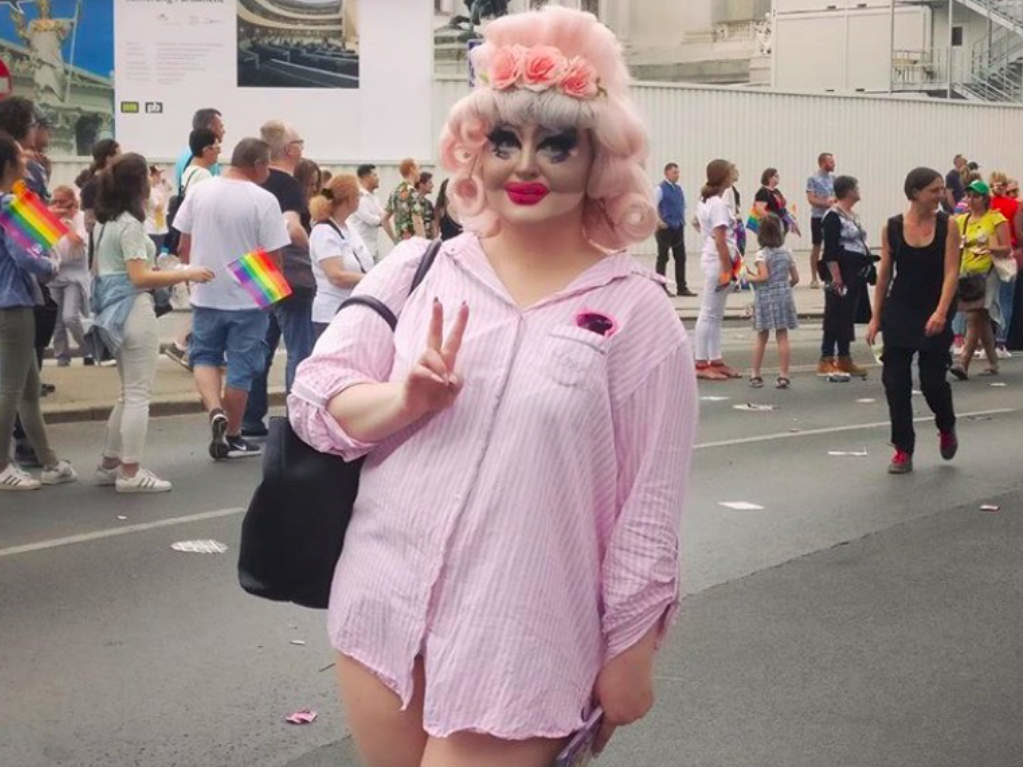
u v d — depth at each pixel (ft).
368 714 10.09
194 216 34.96
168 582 24.71
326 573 10.30
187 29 90.79
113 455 32.40
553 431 9.66
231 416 36.06
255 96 92.07
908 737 18.26
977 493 33.19
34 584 24.47
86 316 48.47
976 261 53.88
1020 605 24.14
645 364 9.93
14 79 89.10
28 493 31.55
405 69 93.61
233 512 29.99
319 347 10.34
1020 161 124.57
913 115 116.16
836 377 52.90
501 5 115.85
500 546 9.61
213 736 17.92
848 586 25.25
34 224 30.14
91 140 90.53
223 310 35.19
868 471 35.73
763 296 50.70
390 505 9.89
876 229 114.83
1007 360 61.11
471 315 9.99
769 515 30.71
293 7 91.66
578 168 10.09
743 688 19.97
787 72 156.46
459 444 9.76
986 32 151.43
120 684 19.70
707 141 104.53
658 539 9.88
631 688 9.98
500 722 9.55
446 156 10.41
